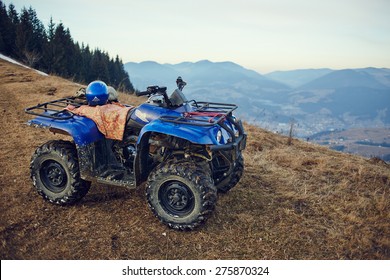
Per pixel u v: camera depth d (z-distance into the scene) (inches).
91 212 184.2
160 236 165.5
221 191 206.4
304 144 355.9
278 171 251.0
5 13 2269.9
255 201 201.5
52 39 2359.7
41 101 454.3
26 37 2149.4
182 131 156.9
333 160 285.3
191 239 163.9
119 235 165.0
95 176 183.2
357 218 184.9
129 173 189.3
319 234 170.9
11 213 178.4
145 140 170.2
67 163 181.3
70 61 2297.0
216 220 179.8
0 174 222.8
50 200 188.4
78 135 177.5
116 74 2802.7
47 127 183.3
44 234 163.5
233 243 161.9
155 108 179.9
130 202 195.6
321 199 207.3
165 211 168.9
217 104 207.2
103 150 191.5
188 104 189.0
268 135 370.3
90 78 2406.5
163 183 165.8
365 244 163.0
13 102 448.8
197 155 172.2
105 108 189.2
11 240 157.5
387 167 298.4
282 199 206.1
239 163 199.8
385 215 190.4
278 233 170.1
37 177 190.1
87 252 152.7
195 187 158.2
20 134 308.5
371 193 218.8
